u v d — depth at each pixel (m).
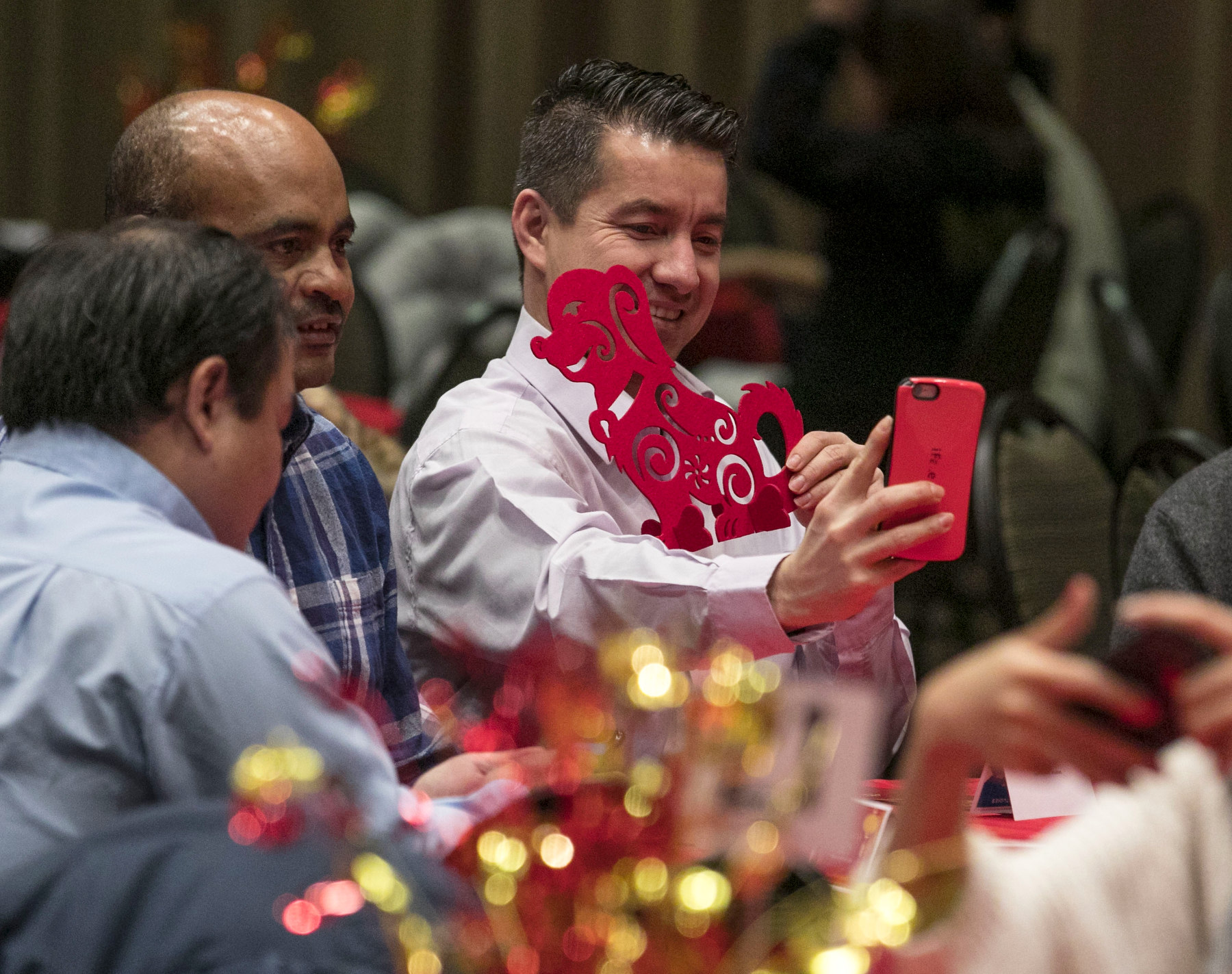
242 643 2.73
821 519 3.51
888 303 9.15
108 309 2.90
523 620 3.88
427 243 11.27
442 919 1.85
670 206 4.21
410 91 15.43
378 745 2.86
